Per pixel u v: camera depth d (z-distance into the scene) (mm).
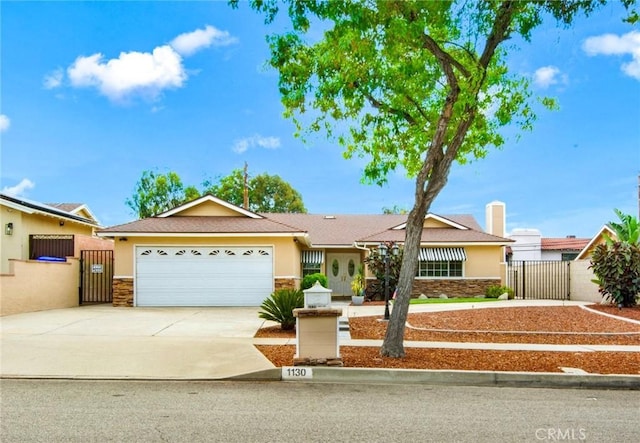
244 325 13250
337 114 11062
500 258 24328
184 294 18609
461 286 23859
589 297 21188
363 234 27328
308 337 8406
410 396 7027
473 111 9352
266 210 41812
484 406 6504
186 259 18734
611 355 9703
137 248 18641
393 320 9312
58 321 13602
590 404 6707
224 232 18469
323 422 5660
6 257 18953
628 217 17734
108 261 20562
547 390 7586
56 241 20250
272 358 9000
